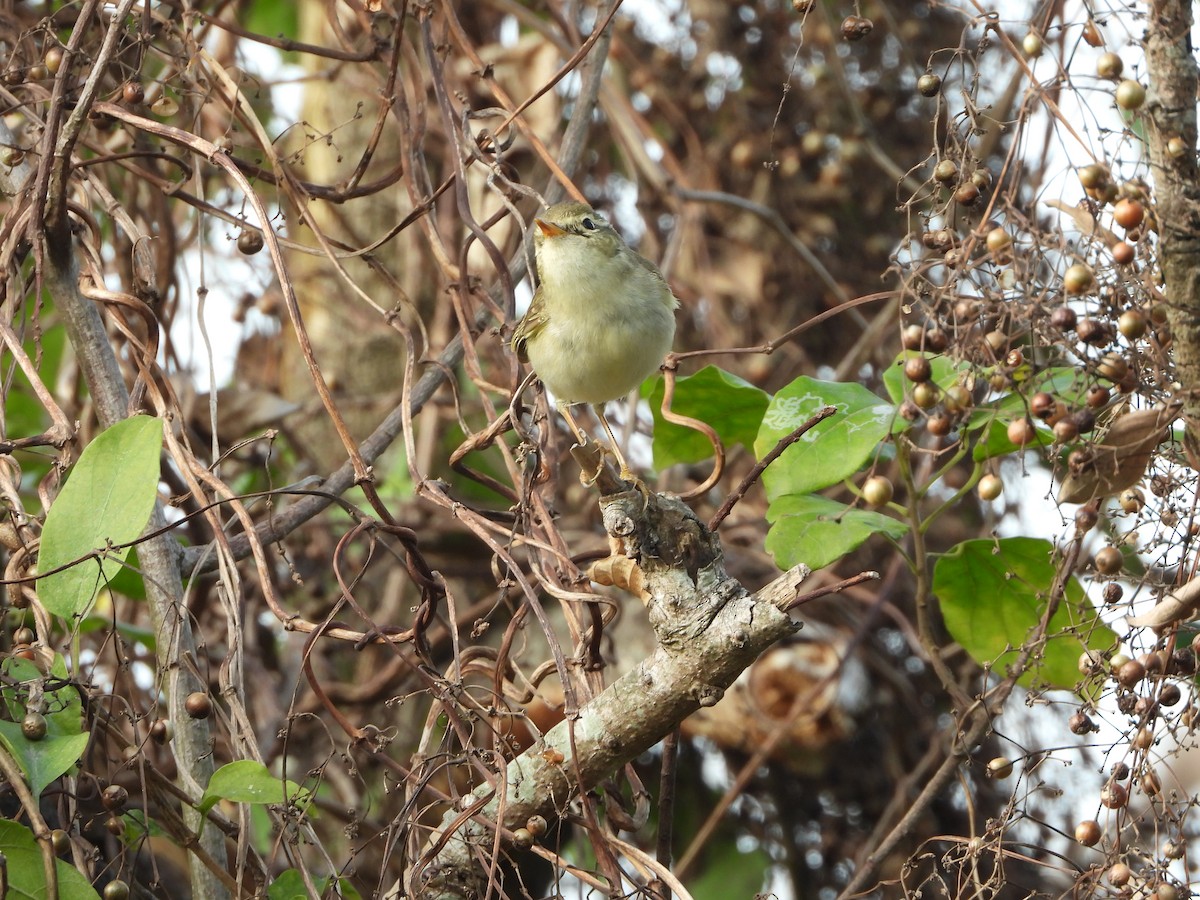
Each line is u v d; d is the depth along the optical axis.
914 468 6.99
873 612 6.51
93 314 4.75
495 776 3.89
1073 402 3.72
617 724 3.90
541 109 7.46
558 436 5.70
